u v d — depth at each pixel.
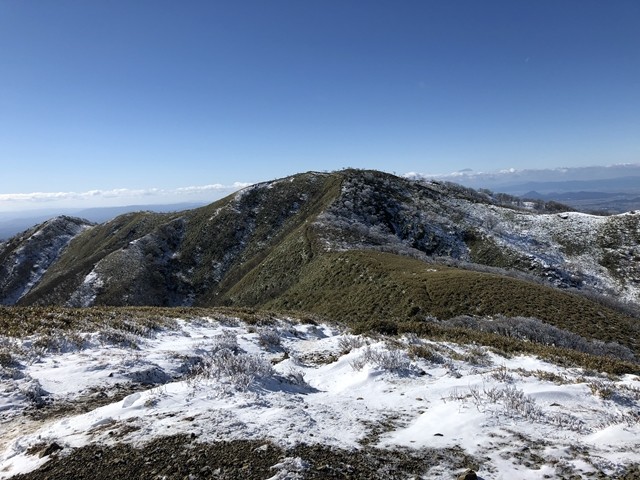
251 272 75.44
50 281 95.50
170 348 13.16
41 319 14.25
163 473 4.91
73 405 8.19
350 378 10.00
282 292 60.50
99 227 136.00
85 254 120.75
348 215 86.44
